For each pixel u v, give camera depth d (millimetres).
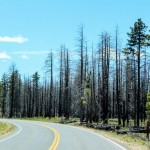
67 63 80500
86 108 73688
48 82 122875
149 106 46031
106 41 62469
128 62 71125
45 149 20875
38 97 127688
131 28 55594
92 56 74812
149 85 78938
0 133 36375
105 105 66812
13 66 112750
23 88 138375
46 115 102938
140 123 69812
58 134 34094
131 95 80500
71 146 22750
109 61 62562
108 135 34188
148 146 24000
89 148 21656
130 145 24312
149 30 42438
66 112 76250
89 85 67312
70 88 88750
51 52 84125
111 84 92812
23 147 22047
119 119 59281
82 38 67750
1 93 127000
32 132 37125
